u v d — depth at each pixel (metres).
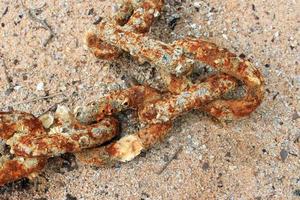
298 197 0.81
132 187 0.82
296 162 0.82
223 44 0.88
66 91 0.87
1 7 0.92
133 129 0.85
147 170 0.83
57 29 0.90
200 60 0.80
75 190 0.83
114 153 0.81
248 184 0.82
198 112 0.85
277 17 0.89
